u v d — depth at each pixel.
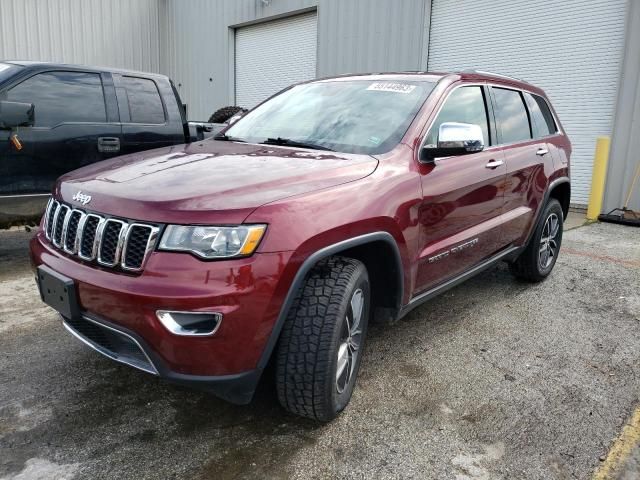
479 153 3.54
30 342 3.40
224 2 15.30
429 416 2.67
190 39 16.67
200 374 2.10
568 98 9.04
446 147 2.87
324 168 2.55
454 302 4.32
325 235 2.28
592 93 8.73
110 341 2.31
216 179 2.36
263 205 2.15
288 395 2.39
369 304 2.72
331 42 12.60
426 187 2.93
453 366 3.21
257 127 3.56
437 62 10.77
